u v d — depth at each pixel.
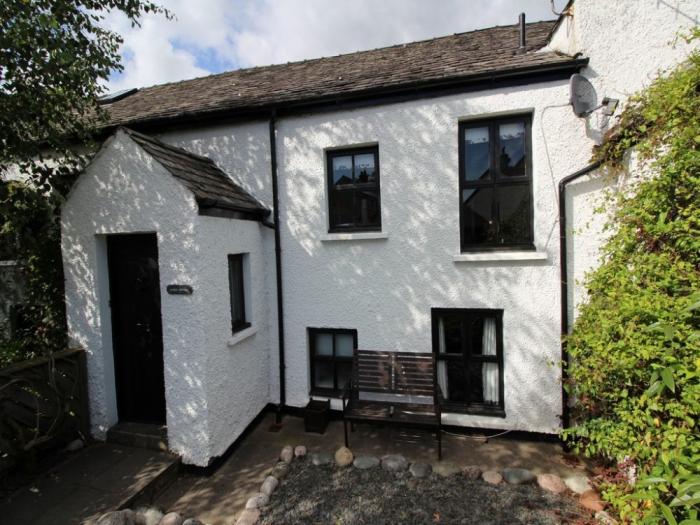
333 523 3.13
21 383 3.64
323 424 4.66
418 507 3.29
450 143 4.46
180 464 3.90
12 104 3.55
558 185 4.17
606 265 3.28
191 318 3.78
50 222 4.53
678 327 2.13
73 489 3.41
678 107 2.74
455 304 4.54
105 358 4.27
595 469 3.71
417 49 6.46
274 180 5.06
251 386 4.77
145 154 3.81
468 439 4.43
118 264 4.39
